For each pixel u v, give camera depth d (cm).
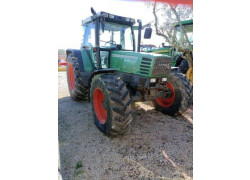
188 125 368
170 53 689
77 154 260
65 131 328
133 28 422
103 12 349
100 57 378
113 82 290
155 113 435
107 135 311
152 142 298
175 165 242
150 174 225
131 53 334
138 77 323
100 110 338
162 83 335
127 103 282
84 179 213
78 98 487
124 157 256
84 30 443
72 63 457
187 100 393
